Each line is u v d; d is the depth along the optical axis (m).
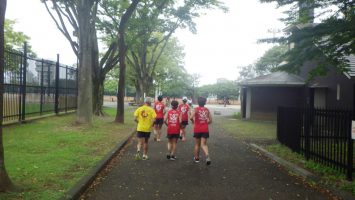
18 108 16.52
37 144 11.41
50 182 7.08
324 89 22.05
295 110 11.82
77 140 12.94
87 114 17.81
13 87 16.06
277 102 28.08
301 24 12.62
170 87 57.22
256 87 28.64
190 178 8.44
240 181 8.22
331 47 10.53
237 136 17.48
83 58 17.80
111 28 22.50
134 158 10.99
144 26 21.91
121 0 20.92
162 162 10.41
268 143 14.76
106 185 7.64
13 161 8.77
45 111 20.34
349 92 18.72
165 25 25.91
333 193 7.21
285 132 13.41
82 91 17.77
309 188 7.66
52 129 15.41
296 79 26.05
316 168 9.08
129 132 17.14
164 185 7.75
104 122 21.41
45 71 20.47
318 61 10.99
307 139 10.35
